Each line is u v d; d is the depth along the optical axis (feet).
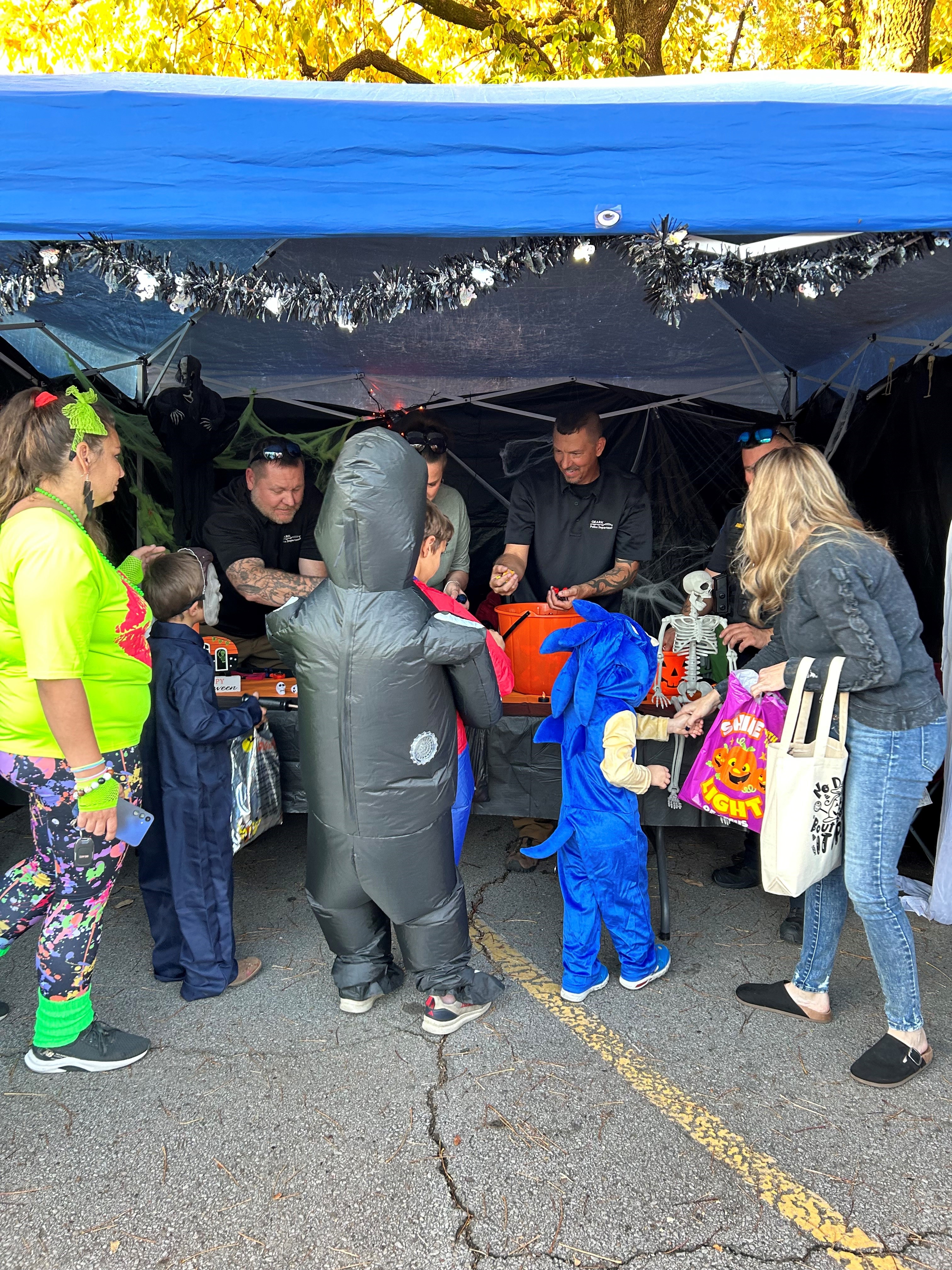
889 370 16.02
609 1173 7.23
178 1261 6.42
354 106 8.32
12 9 30.99
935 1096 8.16
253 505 13.80
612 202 8.47
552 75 28.19
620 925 9.68
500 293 14.48
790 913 11.23
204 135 8.30
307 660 7.77
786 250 8.77
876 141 8.36
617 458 20.30
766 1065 8.64
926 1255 6.47
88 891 8.07
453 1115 7.91
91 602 7.18
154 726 9.25
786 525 8.15
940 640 14.65
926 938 11.18
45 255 8.44
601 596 14.33
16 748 7.50
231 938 9.92
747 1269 6.34
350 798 7.89
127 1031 9.21
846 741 8.14
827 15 29.40
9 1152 7.46
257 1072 8.53
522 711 11.46
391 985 9.76
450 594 12.74
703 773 9.27
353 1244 6.56
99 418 7.64
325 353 18.07
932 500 14.78
